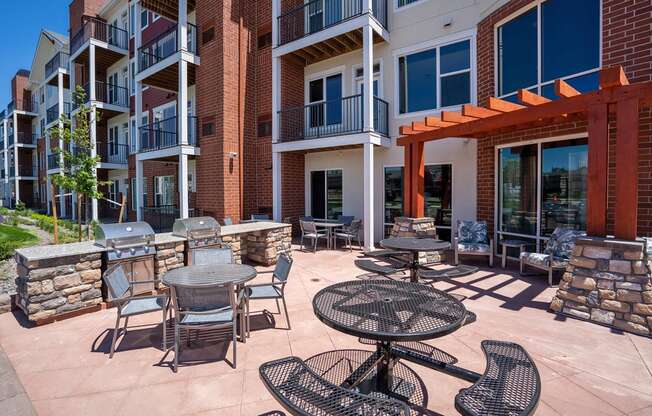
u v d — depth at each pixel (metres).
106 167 14.94
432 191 8.09
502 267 6.18
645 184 4.63
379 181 8.98
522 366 1.98
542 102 4.45
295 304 4.44
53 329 3.64
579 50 5.51
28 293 3.63
